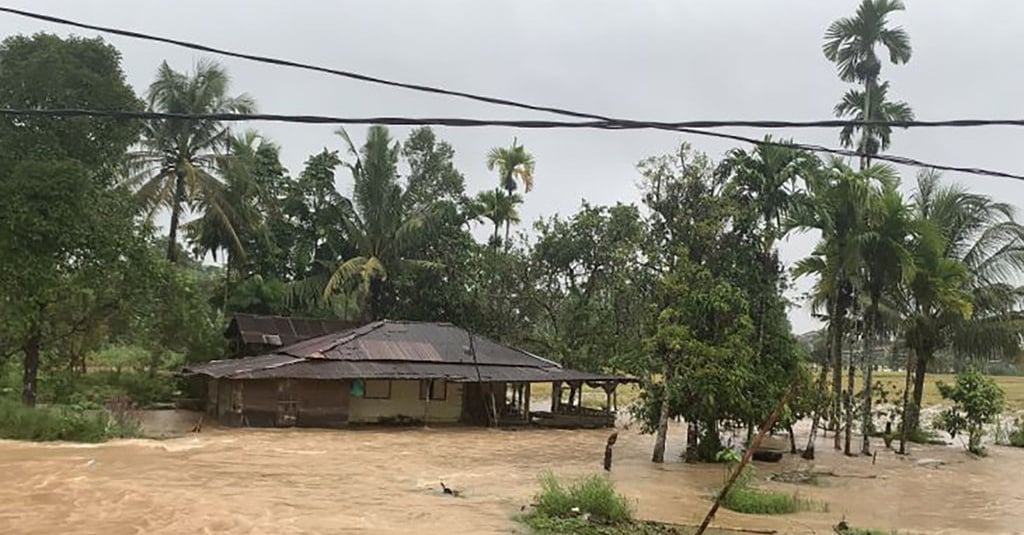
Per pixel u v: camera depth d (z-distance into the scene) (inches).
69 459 817.5
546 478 719.7
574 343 1759.4
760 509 701.9
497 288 1851.6
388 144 1811.0
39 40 1056.8
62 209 1000.9
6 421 942.4
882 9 1350.9
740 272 1136.8
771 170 1181.7
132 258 1129.4
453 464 934.4
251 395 1240.8
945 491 895.1
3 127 1014.4
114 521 558.6
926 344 1392.7
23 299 1030.4
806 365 1158.3
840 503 783.7
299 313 1877.5
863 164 1381.6
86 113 309.0
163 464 818.2
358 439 1139.9
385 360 1348.4
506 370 1416.1
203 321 1339.8
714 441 1055.6
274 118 309.6
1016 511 778.8
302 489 713.6
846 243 1147.3
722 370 978.7
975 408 1284.4
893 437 1430.9
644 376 1065.5
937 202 1397.6
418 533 553.9
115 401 1159.0
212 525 556.4
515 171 2242.9
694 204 1208.8
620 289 1620.3
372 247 1800.0
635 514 655.8
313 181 1868.8
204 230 1710.1
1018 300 1397.6
